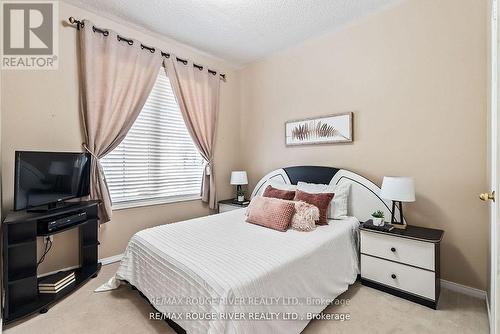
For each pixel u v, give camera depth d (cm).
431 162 235
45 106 240
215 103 381
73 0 248
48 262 246
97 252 265
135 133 308
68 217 226
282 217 229
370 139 273
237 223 249
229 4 251
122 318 185
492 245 144
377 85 268
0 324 169
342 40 294
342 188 276
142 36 304
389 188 225
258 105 393
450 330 171
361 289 226
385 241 219
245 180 373
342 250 218
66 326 176
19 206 197
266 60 379
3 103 218
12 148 222
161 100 330
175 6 254
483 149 210
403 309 195
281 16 271
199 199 372
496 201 92
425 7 236
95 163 266
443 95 228
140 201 311
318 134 314
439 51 229
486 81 206
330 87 306
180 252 174
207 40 325
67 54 252
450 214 226
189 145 362
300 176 324
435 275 194
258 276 144
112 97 276
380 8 260
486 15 205
